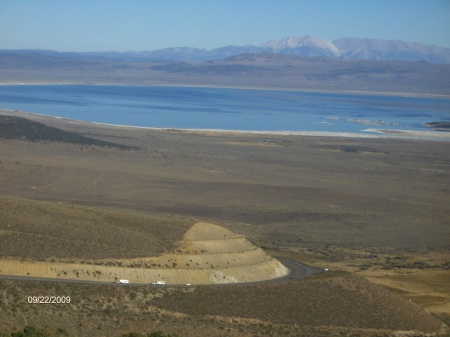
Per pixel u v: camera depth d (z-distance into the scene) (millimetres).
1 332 73000
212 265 105375
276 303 97438
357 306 100875
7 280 84750
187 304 92125
